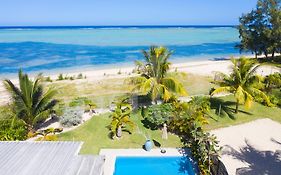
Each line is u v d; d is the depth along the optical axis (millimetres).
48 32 185250
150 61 26297
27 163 12352
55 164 12359
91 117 26281
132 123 22609
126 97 30000
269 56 67812
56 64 62062
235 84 25094
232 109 27641
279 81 31453
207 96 30938
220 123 24438
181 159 18969
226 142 20938
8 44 101562
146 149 19984
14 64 62312
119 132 22062
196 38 136750
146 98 29797
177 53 81562
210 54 80250
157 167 18234
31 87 22469
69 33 172625
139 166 18391
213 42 116188
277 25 52656
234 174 16844
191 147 19516
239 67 25094
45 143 14250
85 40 118688
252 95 25422
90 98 30906
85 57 71688
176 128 22750
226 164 17891
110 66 59000
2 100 32094
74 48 89875
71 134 22859
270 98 29531
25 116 22578
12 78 48312
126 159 19172
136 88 25875
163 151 19719
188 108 22719
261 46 57312
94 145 21016
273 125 24109
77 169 12438
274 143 20828
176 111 22734
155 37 139375
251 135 22156
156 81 26250
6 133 20781
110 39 124625
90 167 12672
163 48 26391
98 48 89812
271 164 17953
